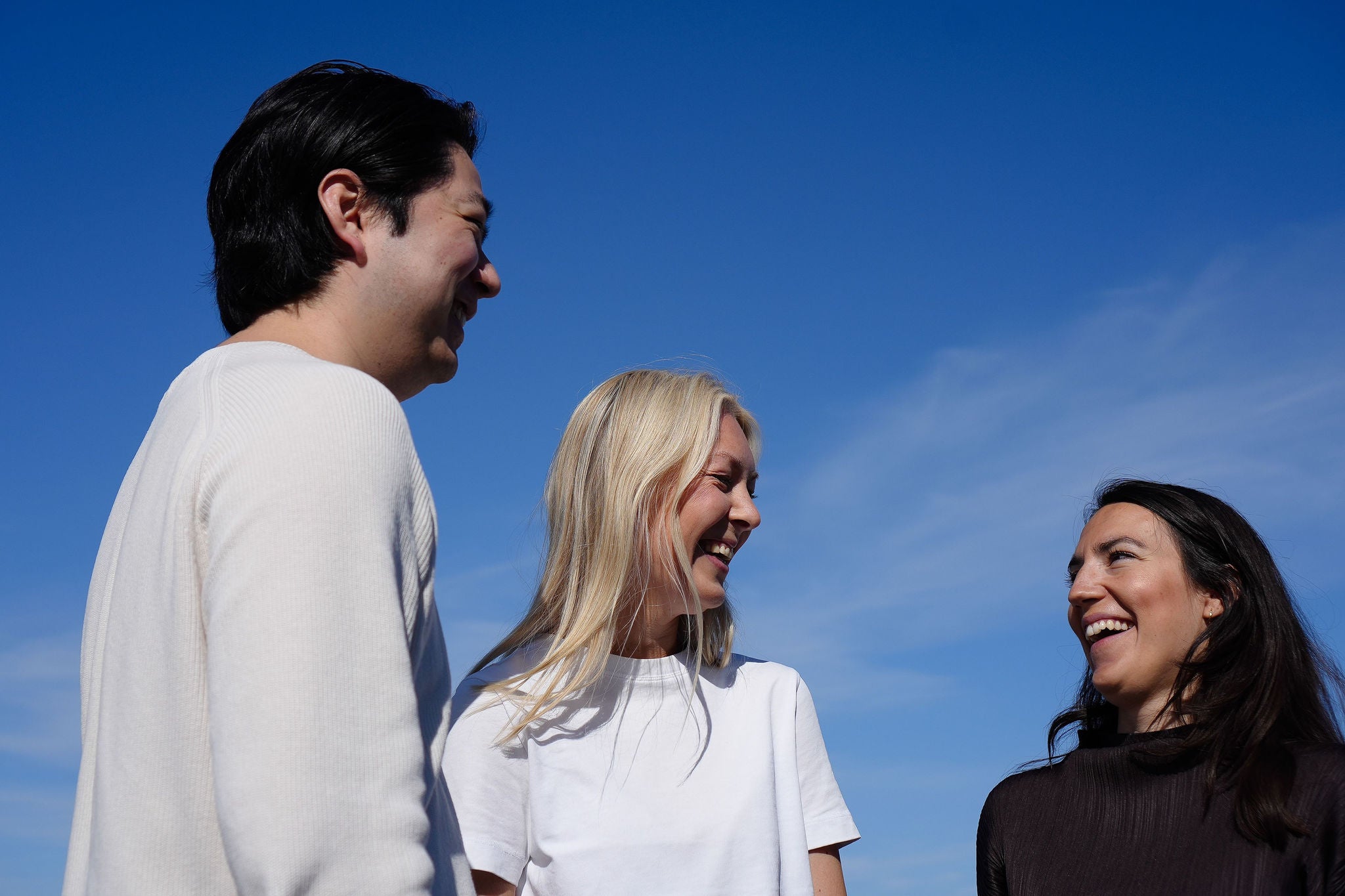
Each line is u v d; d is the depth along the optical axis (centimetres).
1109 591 289
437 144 159
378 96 157
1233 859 251
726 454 256
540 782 241
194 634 115
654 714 249
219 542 112
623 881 229
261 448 116
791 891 240
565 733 245
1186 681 278
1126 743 279
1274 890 244
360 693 110
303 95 155
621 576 249
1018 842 285
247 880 102
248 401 122
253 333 147
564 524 264
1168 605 282
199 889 111
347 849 104
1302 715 271
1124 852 266
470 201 163
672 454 250
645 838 233
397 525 122
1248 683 268
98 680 129
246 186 153
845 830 254
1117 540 291
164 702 115
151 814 112
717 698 256
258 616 108
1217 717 267
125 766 115
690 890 230
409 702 114
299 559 111
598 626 247
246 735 104
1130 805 272
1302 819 247
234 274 152
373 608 114
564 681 250
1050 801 287
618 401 263
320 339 149
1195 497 295
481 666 266
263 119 155
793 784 250
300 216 150
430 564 130
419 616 127
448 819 142
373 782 108
